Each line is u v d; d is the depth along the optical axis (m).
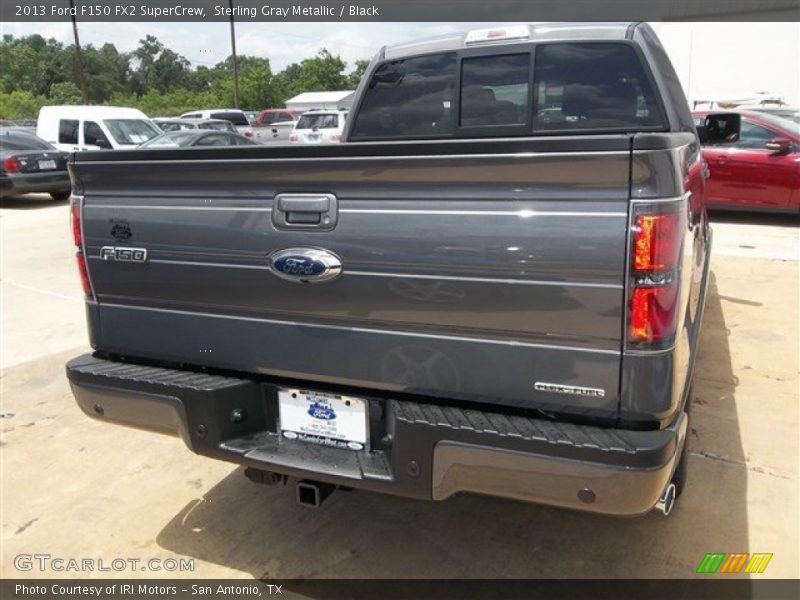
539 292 1.98
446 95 4.23
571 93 3.94
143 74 107.88
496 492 2.08
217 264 2.42
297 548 2.83
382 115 4.45
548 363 2.02
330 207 2.20
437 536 2.87
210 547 2.85
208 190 2.40
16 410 4.21
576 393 2.01
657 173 1.84
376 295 2.19
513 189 1.98
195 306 2.52
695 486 3.14
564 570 2.63
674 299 1.92
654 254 1.87
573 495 1.98
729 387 4.23
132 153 2.48
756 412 3.88
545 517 2.98
